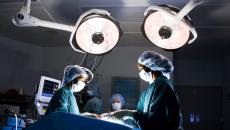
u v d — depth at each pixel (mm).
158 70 2174
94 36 2105
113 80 4926
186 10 1937
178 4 3154
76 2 3305
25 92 5043
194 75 6098
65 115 1306
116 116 1979
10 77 4938
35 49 5312
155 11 2020
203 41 4812
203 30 4191
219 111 5902
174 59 6000
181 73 6121
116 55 5078
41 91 3371
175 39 2102
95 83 4180
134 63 4992
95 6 3381
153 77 2213
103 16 2053
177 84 6074
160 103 1921
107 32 2121
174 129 1890
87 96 3805
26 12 2238
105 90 4941
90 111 3553
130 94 4840
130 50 5066
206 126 5836
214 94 5992
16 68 5031
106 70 5031
